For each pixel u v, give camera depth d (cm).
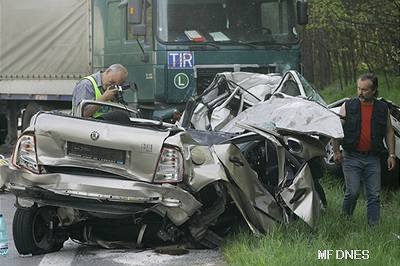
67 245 2309
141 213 1991
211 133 2312
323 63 8706
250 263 1831
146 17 3556
